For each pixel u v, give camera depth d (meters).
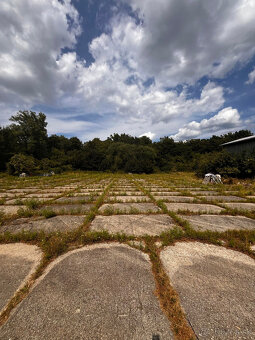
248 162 10.72
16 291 1.49
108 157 27.50
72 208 4.29
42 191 7.10
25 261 1.97
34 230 2.88
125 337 1.07
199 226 3.09
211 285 1.56
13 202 5.07
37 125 29.67
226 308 1.31
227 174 11.52
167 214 3.82
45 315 1.24
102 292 1.46
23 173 15.06
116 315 1.24
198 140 43.09
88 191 7.12
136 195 6.20
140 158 27.77
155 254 2.07
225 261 1.96
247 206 4.54
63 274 1.71
